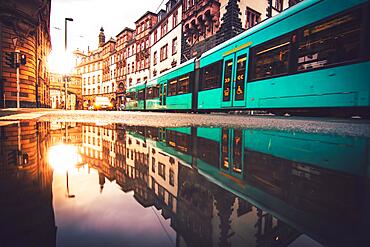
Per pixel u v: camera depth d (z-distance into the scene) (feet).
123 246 1.31
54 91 156.15
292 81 17.17
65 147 5.50
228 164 4.03
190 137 7.92
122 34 122.11
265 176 3.25
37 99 60.39
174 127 11.68
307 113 18.56
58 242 1.30
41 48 66.39
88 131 9.43
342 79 14.01
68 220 1.62
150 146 5.99
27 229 1.45
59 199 2.08
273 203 2.21
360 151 5.42
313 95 15.69
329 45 14.79
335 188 2.70
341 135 8.35
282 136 8.18
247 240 1.43
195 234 1.50
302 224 1.69
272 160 4.41
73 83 163.02
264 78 19.72
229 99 24.36
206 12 51.75
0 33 46.19
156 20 95.96
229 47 24.71
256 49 20.84
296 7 17.25
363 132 9.36
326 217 1.83
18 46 49.21
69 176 2.99
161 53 81.82
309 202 2.17
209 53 28.66
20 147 5.34
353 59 13.48
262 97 19.94
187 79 33.65
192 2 60.75
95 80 154.51
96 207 1.92
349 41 13.75
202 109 29.96
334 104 14.39
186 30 62.95
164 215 1.81
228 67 24.75
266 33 19.83
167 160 4.34
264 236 1.51
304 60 16.37
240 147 5.90
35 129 9.62
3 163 3.67
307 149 5.57
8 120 14.40
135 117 22.18
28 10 49.78
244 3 47.67
